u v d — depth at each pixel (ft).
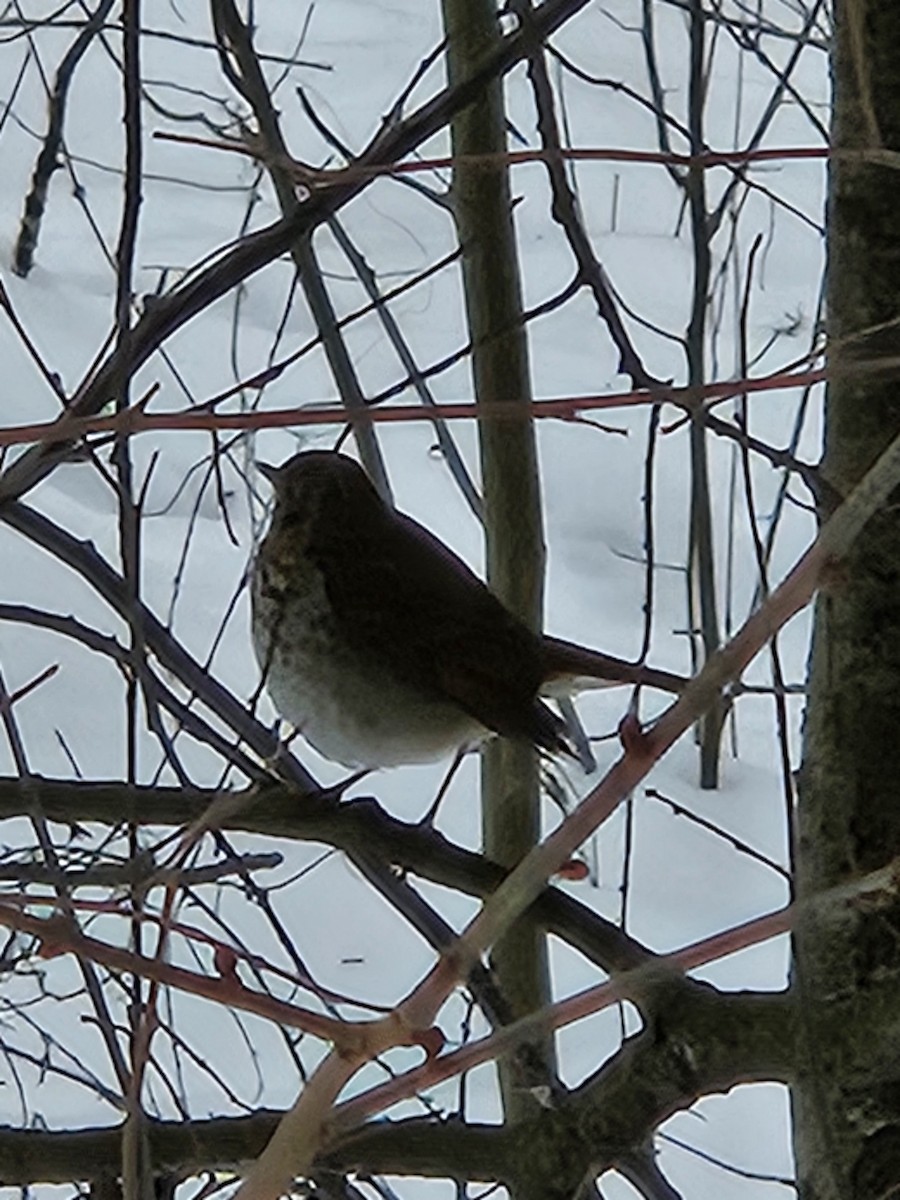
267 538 23.72
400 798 37.37
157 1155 16.67
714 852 36.22
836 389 15.47
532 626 27.48
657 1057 15.65
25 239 51.06
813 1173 15.49
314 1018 8.11
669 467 47.42
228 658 39.88
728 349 49.96
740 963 33.71
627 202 56.65
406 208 56.34
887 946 14.96
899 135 15.06
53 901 10.21
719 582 43.86
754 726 40.22
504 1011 17.24
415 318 51.01
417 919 16.61
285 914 33.60
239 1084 30.09
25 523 16.89
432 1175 16.48
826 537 7.50
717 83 58.03
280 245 17.30
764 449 13.74
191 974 8.41
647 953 15.58
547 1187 16.26
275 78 59.31
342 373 27.66
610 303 20.70
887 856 15.48
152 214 55.11
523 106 57.41
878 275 15.17
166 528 43.27
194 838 10.55
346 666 23.39
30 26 33.76
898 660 15.43
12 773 35.65
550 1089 16.33
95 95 58.34
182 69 58.34
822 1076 15.15
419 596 23.45
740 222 53.93
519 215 56.34
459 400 48.06
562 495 46.65
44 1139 16.89
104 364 15.93
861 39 12.12
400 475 46.06
